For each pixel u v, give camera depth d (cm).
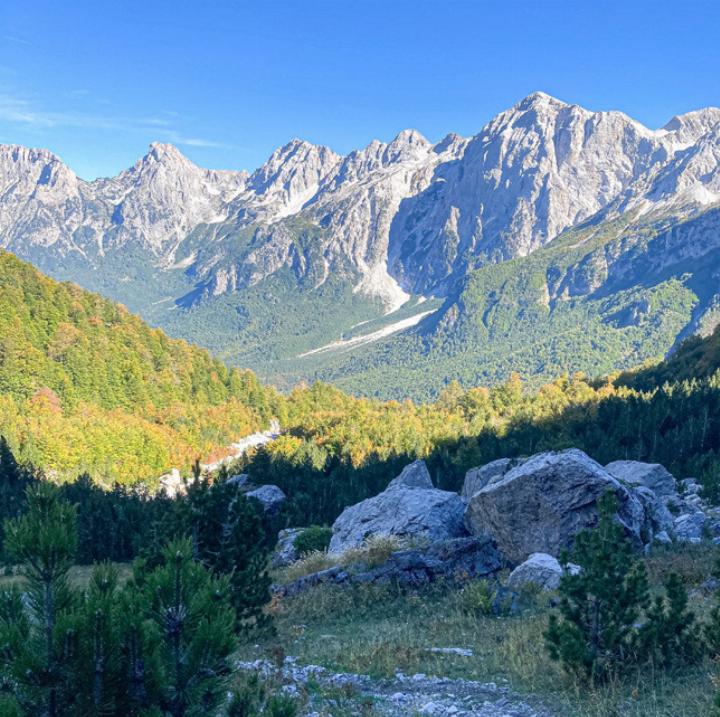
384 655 1970
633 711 1383
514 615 2395
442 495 4025
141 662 795
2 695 745
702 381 14012
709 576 2666
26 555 775
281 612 2781
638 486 4078
